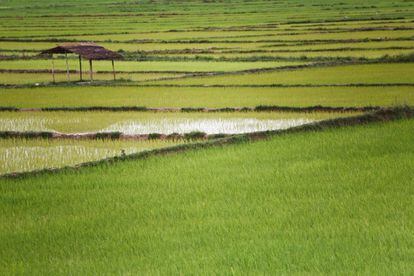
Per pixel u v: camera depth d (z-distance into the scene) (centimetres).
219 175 2414
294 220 1872
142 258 1644
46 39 10994
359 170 2367
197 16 16112
